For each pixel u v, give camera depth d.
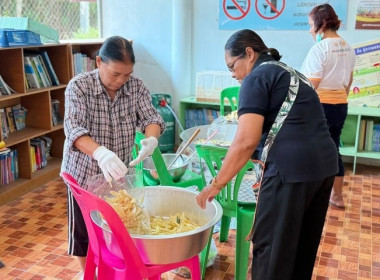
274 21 4.43
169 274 2.46
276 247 1.68
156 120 2.03
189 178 2.62
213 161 2.40
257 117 1.60
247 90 1.63
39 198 3.57
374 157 4.08
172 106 4.96
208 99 4.62
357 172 4.27
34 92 3.63
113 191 1.69
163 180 2.41
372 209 3.41
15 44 3.32
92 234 1.60
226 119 3.02
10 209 3.36
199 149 2.29
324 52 3.03
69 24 4.75
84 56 4.34
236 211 2.25
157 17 4.86
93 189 1.78
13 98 3.70
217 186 1.69
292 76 1.65
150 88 5.06
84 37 5.00
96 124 1.91
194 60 4.86
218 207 1.70
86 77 1.87
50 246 2.82
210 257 2.54
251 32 1.78
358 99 4.30
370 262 2.65
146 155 1.84
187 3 4.66
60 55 4.03
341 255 2.73
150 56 5.01
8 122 3.73
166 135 4.74
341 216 3.28
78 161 1.94
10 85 3.53
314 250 1.90
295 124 1.64
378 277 2.50
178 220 1.78
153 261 1.49
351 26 4.20
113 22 5.08
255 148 1.65
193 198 1.82
